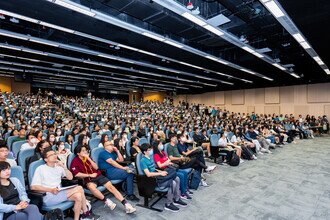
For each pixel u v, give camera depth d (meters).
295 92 16.47
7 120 8.53
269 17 6.03
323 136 13.38
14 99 14.36
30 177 2.70
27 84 21.62
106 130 7.78
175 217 3.03
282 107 17.11
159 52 8.86
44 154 2.81
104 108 15.84
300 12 5.02
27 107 12.37
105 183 3.15
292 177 4.89
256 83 17.05
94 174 3.19
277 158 6.98
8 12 5.16
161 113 15.87
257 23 6.21
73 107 14.99
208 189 4.13
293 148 8.99
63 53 10.14
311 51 7.82
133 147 4.70
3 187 2.28
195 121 12.77
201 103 23.62
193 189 4.08
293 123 12.63
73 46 8.54
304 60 9.96
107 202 3.10
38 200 2.50
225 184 4.41
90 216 2.90
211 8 6.13
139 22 6.19
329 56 8.75
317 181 4.61
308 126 13.03
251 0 4.98
